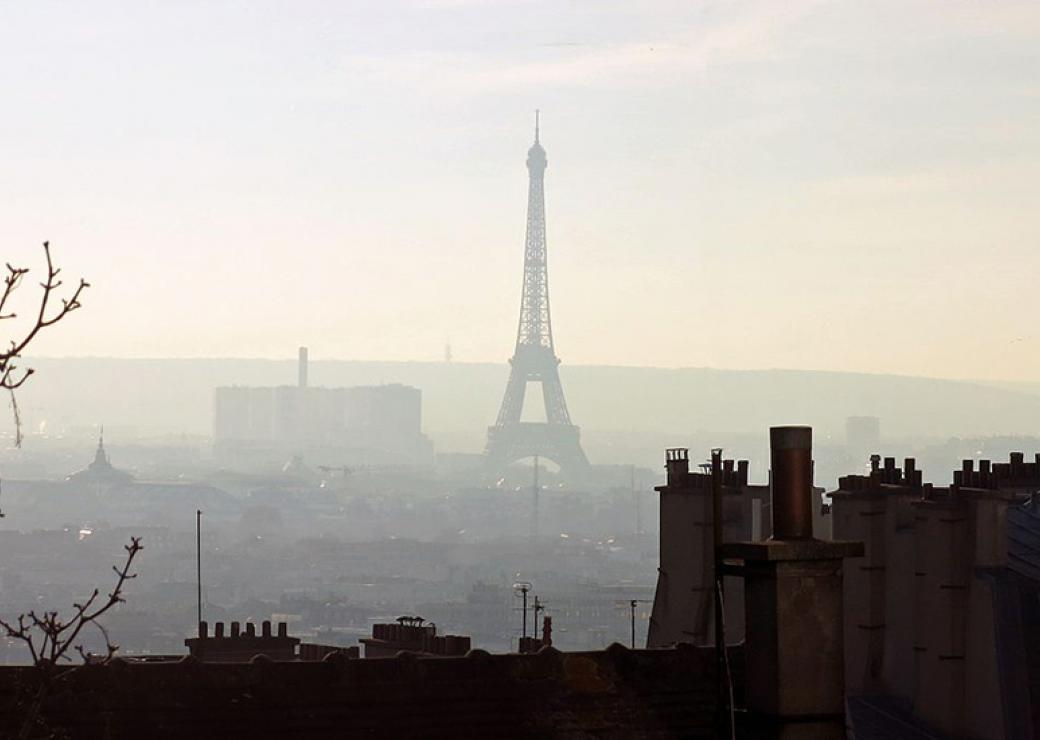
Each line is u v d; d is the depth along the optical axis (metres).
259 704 89.31
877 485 125.25
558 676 95.00
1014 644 112.69
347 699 91.06
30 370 56.50
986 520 115.81
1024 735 111.12
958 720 114.94
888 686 120.31
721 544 66.06
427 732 90.44
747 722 64.75
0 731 82.75
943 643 115.88
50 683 60.44
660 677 95.69
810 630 64.56
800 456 65.94
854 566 122.56
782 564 64.44
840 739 64.94
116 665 87.94
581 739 92.06
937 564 116.31
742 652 94.62
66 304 55.00
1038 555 119.62
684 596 130.62
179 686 88.62
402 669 93.00
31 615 65.81
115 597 60.50
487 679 93.50
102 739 84.94
